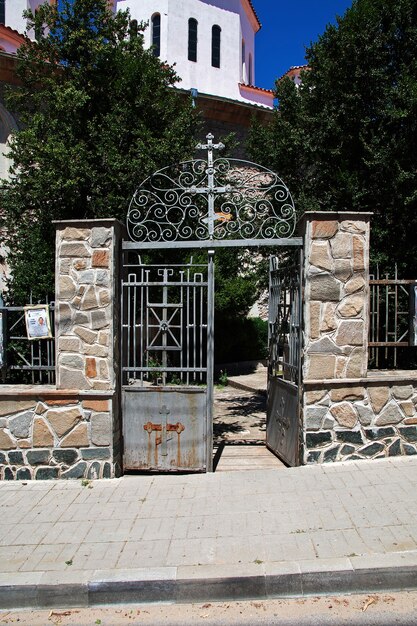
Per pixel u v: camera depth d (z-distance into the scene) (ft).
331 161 24.82
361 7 23.53
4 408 17.44
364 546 12.36
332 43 23.88
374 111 23.62
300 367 17.65
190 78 58.80
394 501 14.75
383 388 17.89
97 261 17.38
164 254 28.76
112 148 26.76
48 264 23.35
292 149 26.58
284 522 13.83
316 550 12.28
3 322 18.21
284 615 10.80
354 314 17.60
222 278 37.22
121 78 27.99
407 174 22.00
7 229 28.25
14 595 11.34
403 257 23.39
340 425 17.69
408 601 11.08
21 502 15.65
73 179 25.76
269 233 20.38
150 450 18.10
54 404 17.37
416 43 23.41
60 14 28.37
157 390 18.06
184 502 15.40
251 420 27.84
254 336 46.83
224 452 21.04
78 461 17.39
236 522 13.96
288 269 19.34
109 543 13.01
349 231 17.53
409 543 12.41
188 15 58.59
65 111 27.04
